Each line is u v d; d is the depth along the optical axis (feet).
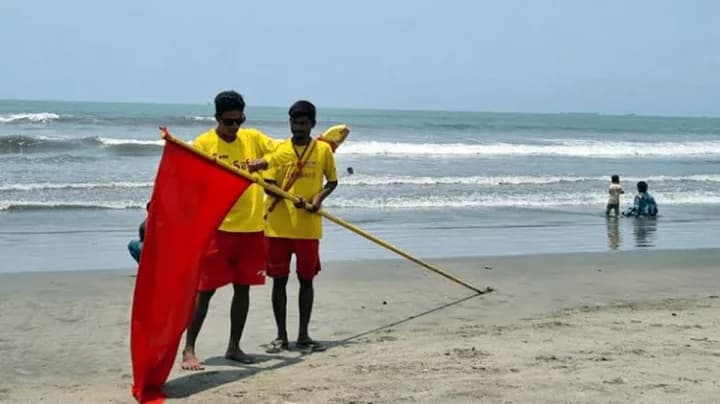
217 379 15.69
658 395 14.07
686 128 250.37
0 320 21.24
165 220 14.90
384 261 32.07
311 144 18.21
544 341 18.29
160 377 14.73
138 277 14.65
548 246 37.91
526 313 22.49
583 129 202.90
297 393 14.51
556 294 25.48
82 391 15.06
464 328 20.35
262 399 14.20
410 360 16.76
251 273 16.94
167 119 139.54
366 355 17.43
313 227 18.12
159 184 14.89
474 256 33.96
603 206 56.54
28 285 26.35
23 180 59.72
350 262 31.63
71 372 16.49
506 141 128.77
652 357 16.65
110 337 19.56
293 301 23.85
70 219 44.78
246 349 18.38
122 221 44.34
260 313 22.21
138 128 123.54
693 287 27.12
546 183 68.64
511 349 17.53
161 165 14.92
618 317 21.22
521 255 34.14
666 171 84.94
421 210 51.24
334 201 53.78
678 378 15.10
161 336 14.61
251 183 16.02
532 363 16.25
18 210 47.65
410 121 244.42
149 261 14.74
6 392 14.97
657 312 21.98
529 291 25.94
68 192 54.65
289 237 17.99
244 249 16.88
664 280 28.48
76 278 27.81
